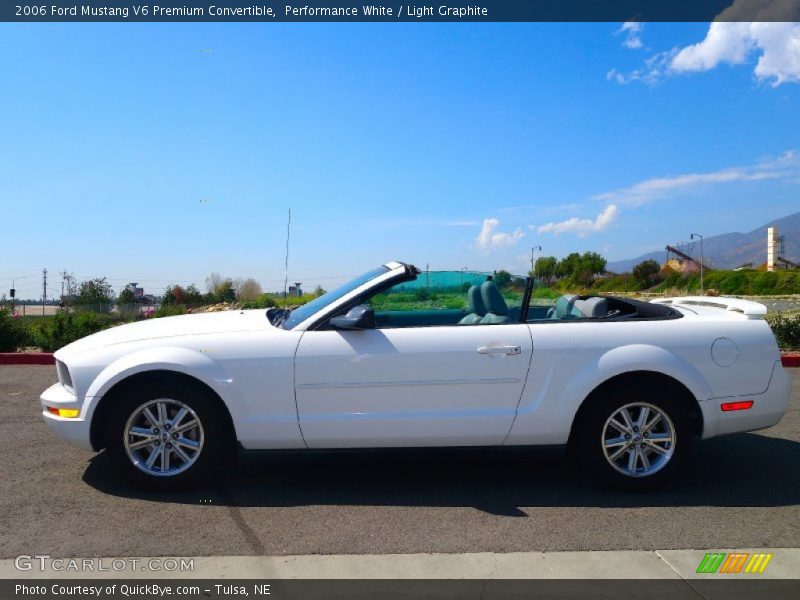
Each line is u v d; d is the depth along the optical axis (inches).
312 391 184.5
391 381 184.7
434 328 189.0
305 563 145.2
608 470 187.9
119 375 182.5
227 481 198.4
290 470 208.7
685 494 188.7
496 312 197.9
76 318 508.4
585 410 189.9
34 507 176.1
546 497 185.8
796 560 146.9
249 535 159.2
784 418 281.0
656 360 185.9
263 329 191.6
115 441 183.6
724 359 189.8
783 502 182.5
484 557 147.9
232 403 183.0
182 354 183.8
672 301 231.5
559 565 144.2
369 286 195.6
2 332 462.3
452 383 185.6
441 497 185.6
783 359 404.8
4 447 231.0
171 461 188.7
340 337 186.5
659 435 188.9
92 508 175.8
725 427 190.7
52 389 197.2
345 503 180.7
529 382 186.7
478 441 187.8
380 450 188.2
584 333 189.3
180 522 166.9
